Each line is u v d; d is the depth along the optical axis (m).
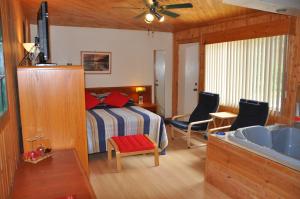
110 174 3.52
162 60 6.57
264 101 4.18
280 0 2.84
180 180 3.35
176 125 4.93
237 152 2.80
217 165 3.10
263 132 3.38
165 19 4.74
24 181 1.68
